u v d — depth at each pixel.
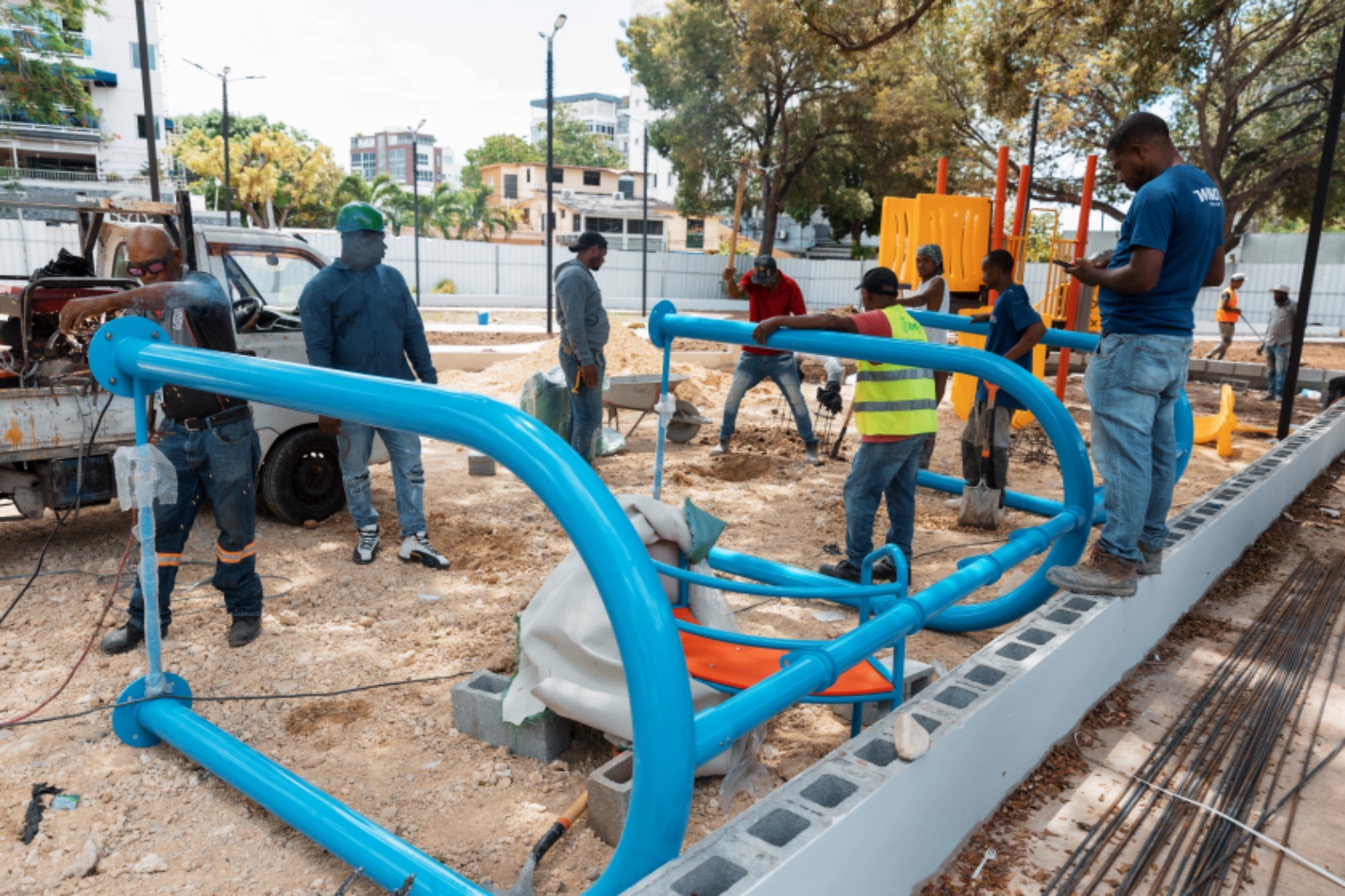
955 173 29.38
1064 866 2.57
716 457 8.34
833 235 46.16
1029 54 14.97
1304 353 22.66
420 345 5.39
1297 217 28.42
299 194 51.59
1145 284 3.28
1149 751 3.26
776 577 4.50
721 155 35.81
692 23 32.59
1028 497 6.14
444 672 3.84
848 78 31.67
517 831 2.74
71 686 3.65
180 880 2.52
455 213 56.97
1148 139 3.46
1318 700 3.70
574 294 6.68
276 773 2.70
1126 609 3.72
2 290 5.58
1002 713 2.75
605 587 1.72
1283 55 22.48
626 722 2.85
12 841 2.68
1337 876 2.58
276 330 6.07
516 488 7.15
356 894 2.45
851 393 12.77
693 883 1.77
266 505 6.10
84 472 4.98
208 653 3.99
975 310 10.30
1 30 25.38
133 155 39.69
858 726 3.13
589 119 124.75
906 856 2.34
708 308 36.31
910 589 4.96
